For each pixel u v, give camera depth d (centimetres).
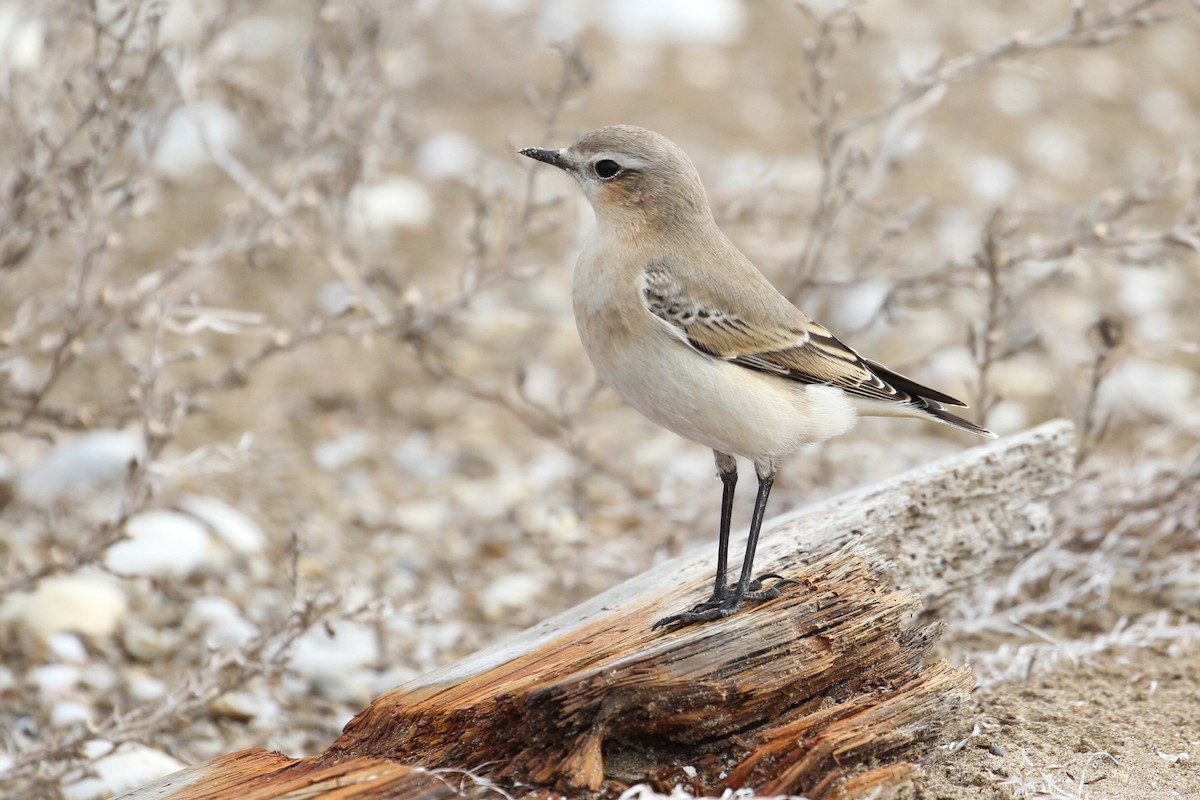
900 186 2120
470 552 1434
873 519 945
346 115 1418
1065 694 960
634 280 903
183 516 1377
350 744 782
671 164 938
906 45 2512
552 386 1761
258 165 1988
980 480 979
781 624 795
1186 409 1647
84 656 1172
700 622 834
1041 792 790
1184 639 1080
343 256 1534
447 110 2256
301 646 1209
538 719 750
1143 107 2500
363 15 1421
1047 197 2109
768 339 910
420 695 791
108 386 1598
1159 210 2064
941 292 1377
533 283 1934
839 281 1361
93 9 1126
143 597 1266
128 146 1736
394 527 1480
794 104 2356
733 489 943
